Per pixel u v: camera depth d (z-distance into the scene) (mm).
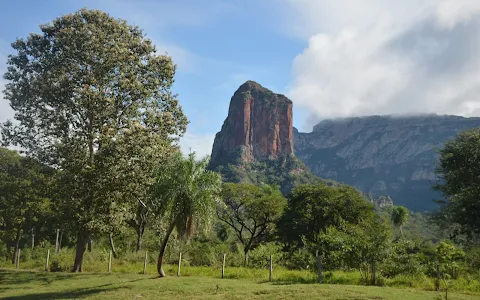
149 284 15289
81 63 21875
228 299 12000
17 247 32750
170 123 23125
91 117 21234
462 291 13359
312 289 12633
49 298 13531
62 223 21125
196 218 15977
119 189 19250
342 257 15578
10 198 30641
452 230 29406
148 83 23375
